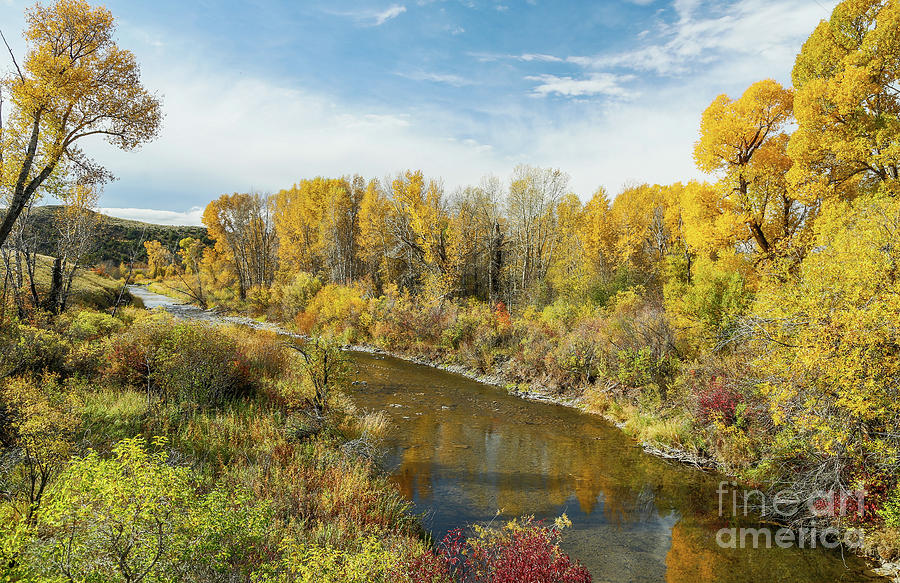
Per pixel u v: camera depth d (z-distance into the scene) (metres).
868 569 6.49
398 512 7.58
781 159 17.20
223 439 9.13
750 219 17.33
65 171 12.53
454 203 43.34
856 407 6.53
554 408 16.05
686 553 7.06
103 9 12.37
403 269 41.34
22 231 16.59
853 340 6.61
